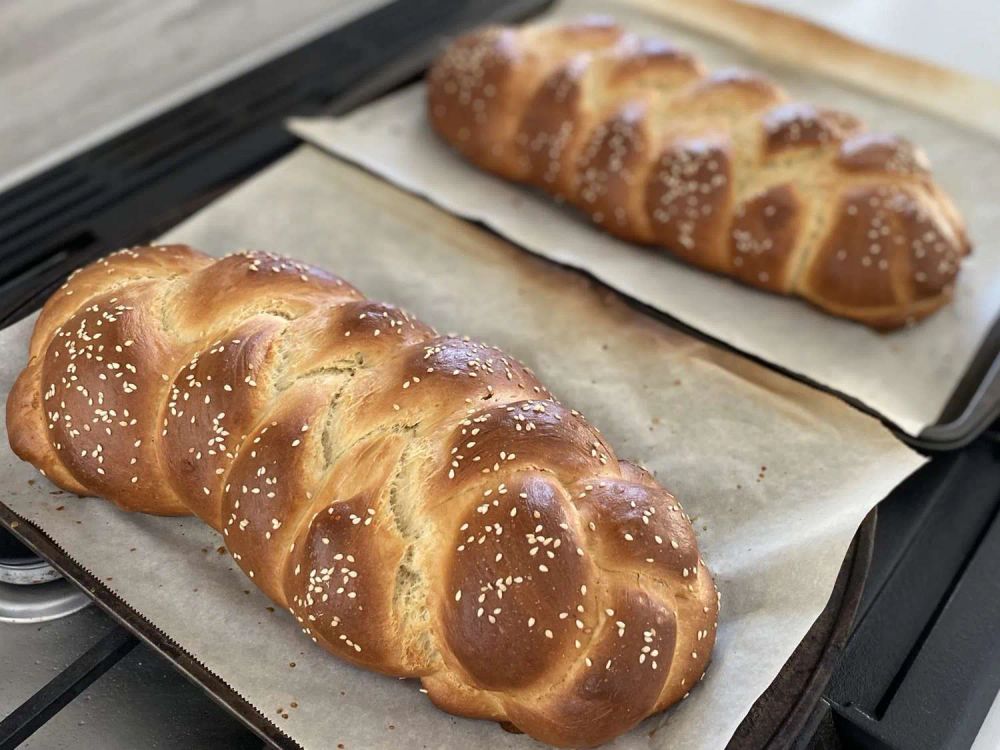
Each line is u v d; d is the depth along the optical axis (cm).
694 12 81
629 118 63
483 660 37
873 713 39
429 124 72
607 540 38
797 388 54
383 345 44
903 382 55
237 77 72
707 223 60
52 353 46
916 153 60
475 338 57
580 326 58
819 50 77
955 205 66
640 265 63
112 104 68
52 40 64
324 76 73
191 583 44
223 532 43
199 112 69
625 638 37
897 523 47
